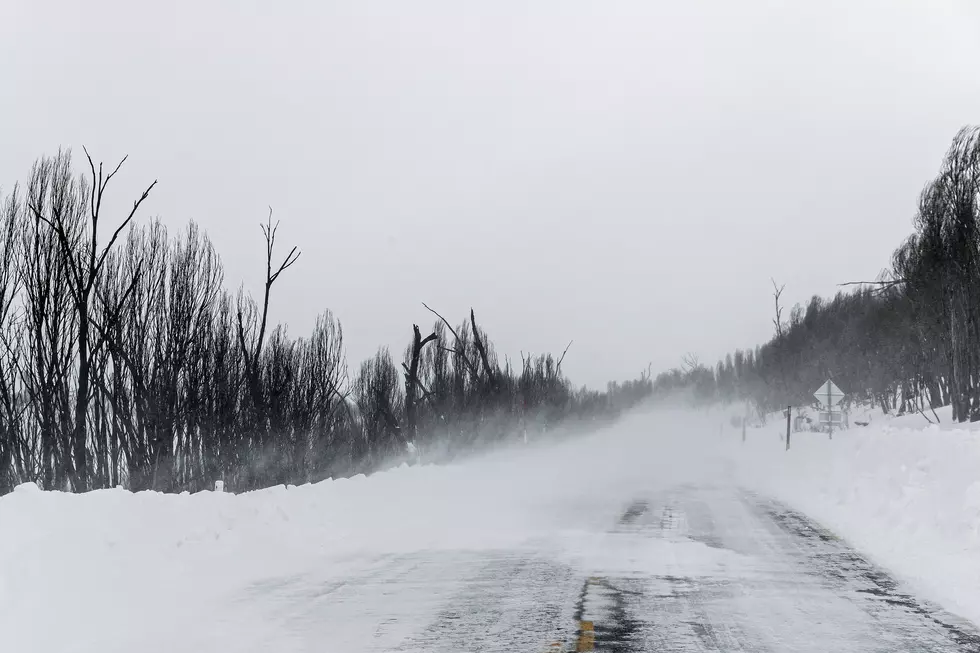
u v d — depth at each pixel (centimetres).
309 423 2533
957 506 1312
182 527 1128
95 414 1816
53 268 1756
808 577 998
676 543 1298
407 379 3444
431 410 3834
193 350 2089
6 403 1638
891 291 5144
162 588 909
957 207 3362
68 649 683
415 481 2077
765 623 767
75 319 1772
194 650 680
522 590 927
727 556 1162
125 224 1720
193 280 2122
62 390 1700
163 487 1934
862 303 6681
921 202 3772
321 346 2645
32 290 1727
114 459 1889
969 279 3328
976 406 3312
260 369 2347
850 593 902
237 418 2256
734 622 771
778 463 3538
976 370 3325
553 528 1498
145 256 2042
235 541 1167
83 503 1020
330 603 861
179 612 816
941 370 4344
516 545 1284
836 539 1330
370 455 3067
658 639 712
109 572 905
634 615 802
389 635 729
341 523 1448
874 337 5769
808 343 7669
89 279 1684
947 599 866
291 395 2495
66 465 1669
